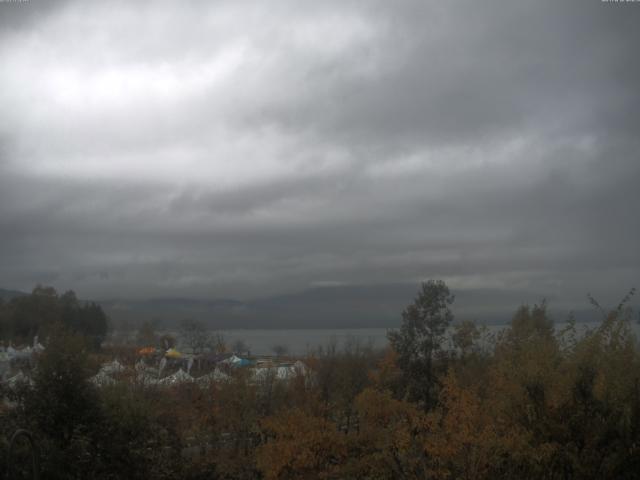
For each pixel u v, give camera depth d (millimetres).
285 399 42062
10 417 19969
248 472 34625
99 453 21188
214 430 38469
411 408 28797
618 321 20875
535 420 19016
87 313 78062
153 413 29234
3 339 63719
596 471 17547
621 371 19172
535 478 19109
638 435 17375
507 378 21812
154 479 24641
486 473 21672
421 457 24969
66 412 20531
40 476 17281
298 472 31469
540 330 30031
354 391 41125
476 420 22062
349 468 28828
